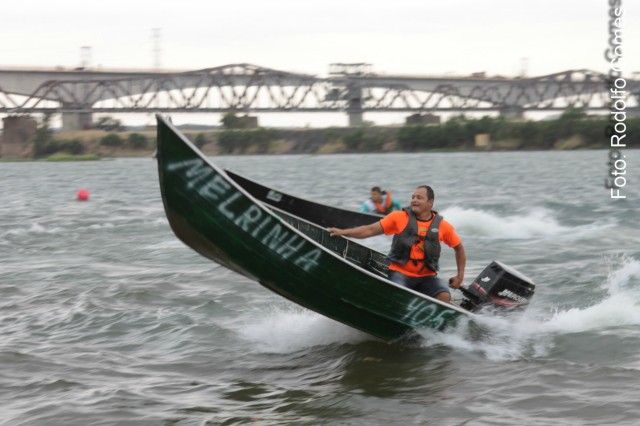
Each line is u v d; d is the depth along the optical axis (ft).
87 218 83.66
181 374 26.55
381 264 34.55
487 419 21.25
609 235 60.64
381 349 28.43
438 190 135.03
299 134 566.36
